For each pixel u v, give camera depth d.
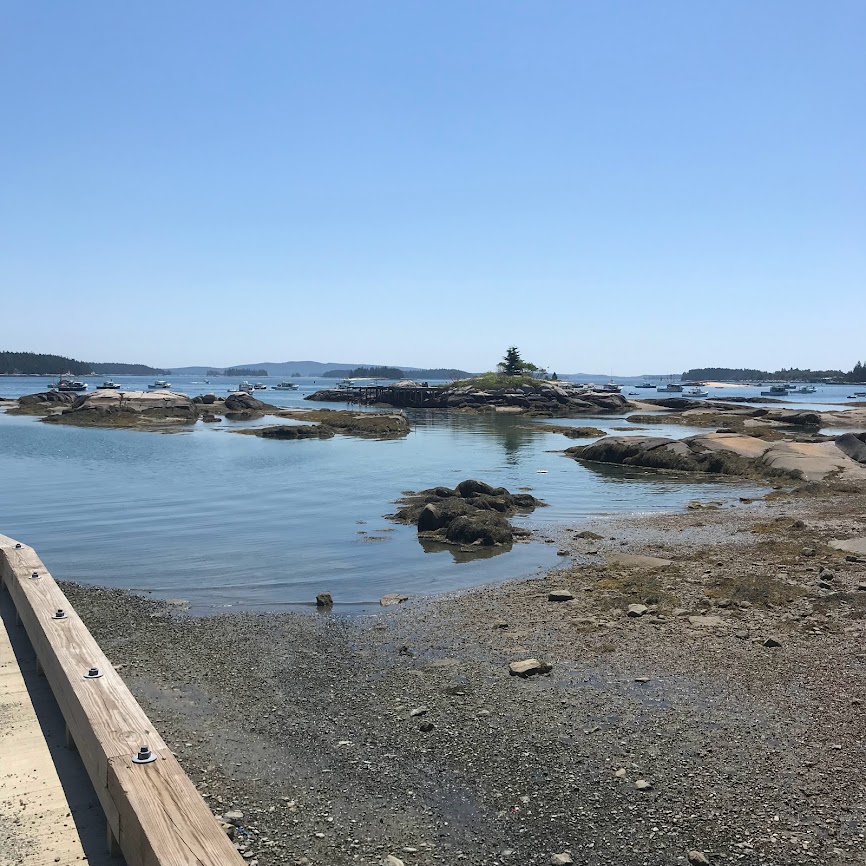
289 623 12.41
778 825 6.43
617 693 9.23
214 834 4.46
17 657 8.78
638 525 21.11
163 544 18.72
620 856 6.06
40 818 5.66
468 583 15.12
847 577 14.37
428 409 97.06
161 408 69.25
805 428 61.41
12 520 21.69
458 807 6.75
